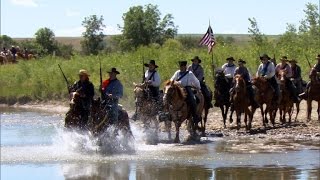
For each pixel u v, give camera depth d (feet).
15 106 185.37
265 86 115.55
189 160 83.46
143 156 86.63
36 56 270.46
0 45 376.07
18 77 203.41
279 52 194.29
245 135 108.78
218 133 110.22
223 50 195.93
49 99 187.32
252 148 93.71
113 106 90.63
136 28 337.93
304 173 73.77
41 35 351.05
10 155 87.66
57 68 201.16
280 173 74.08
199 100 102.17
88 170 77.10
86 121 90.79
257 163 80.84
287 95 120.47
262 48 199.62
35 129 123.95
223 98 115.65
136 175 73.92
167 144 98.37
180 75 101.45
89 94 91.09
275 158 84.33
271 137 105.70
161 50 213.25
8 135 113.70
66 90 187.01
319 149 92.12
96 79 175.01
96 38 346.74
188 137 103.45
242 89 110.42
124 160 83.71
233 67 117.39
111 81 91.50
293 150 91.35
